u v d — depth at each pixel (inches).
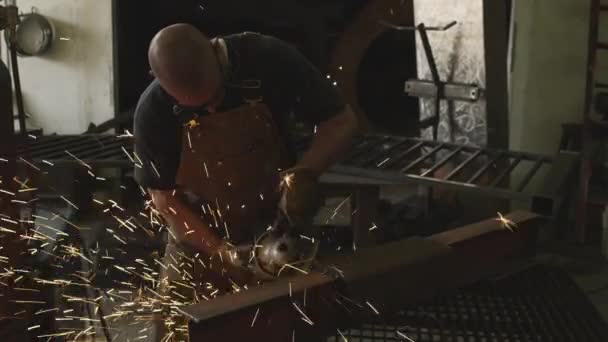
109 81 207.8
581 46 171.0
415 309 79.7
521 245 84.6
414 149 141.5
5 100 79.3
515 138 178.5
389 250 70.4
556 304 85.7
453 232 77.6
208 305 55.1
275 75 79.6
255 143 82.9
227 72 76.5
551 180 116.6
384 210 167.3
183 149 82.3
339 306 62.9
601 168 165.2
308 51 237.1
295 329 59.6
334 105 81.7
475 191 117.4
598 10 145.3
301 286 60.2
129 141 153.0
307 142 150.0
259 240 69.1
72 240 126.3
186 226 83.3
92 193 181.9
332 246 145.8
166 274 90.0
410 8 212.1
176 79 68.2
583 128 151.2
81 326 102.7
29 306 89.8
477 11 140.3
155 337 87.5
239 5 234.4
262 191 87.1
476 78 144.9
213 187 86.2
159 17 233.3
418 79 157.6
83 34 206.1
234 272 81.0
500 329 79.4
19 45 203.3
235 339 55.4
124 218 173.5
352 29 219.9
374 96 260.5
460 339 82.2
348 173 130.7
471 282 77.4
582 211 146.9
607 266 143.9
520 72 175.2
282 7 234.5
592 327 79.7
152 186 83.0
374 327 79.7
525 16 172.4
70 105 211.0
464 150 141.3
